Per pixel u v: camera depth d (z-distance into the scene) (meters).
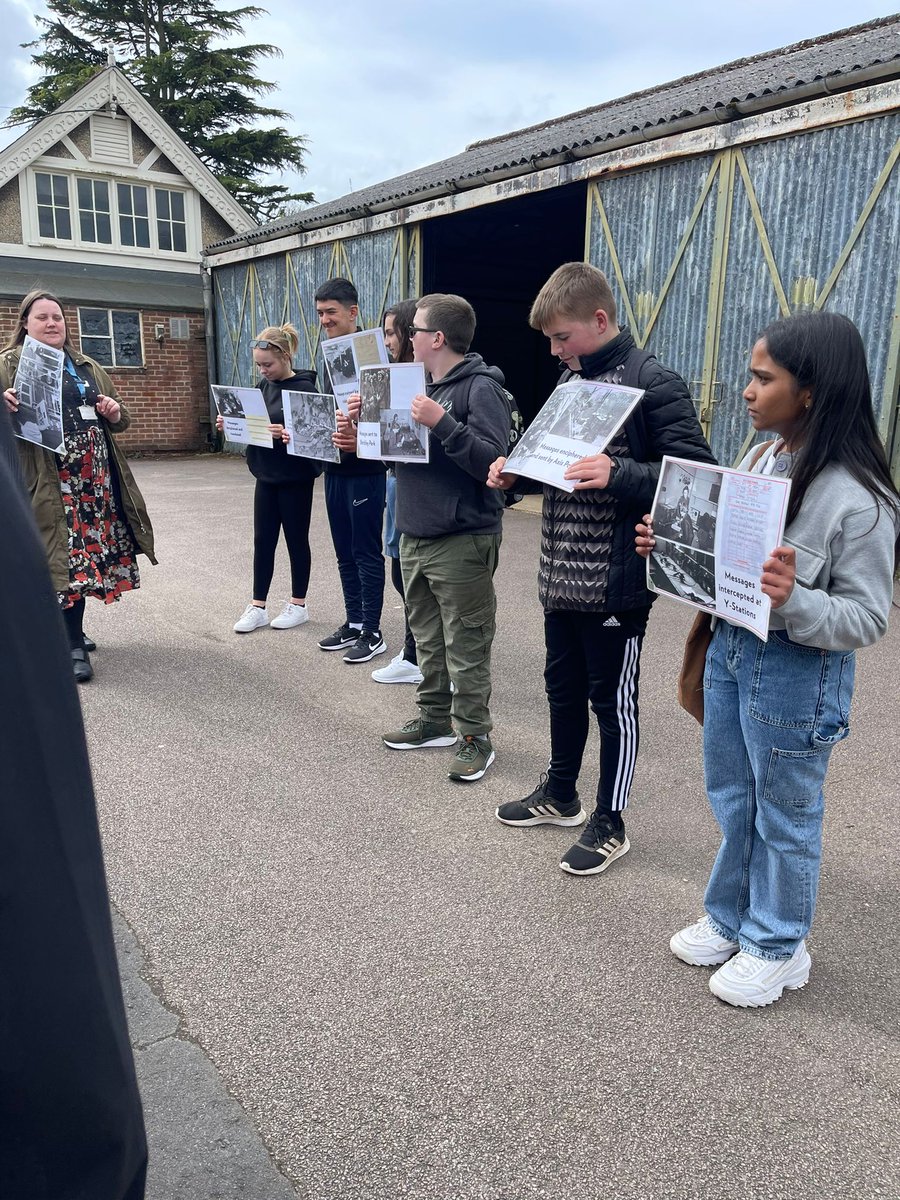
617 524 2.41
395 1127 1.75
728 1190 1.61
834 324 1.76
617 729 2.60
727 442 7.67
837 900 2.54
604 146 8.04
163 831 2.92
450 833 2.92
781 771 1.98
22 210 15.13
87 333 15.28
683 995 2.14
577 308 2.37
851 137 6.42
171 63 28.06
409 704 4.09
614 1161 1.67
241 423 4.74
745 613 1.85
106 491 4.31
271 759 3.49
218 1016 2.06
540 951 2.31
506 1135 1.73
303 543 5.11
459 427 2.84
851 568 1.78
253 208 29.69
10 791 0.67
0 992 0.67
